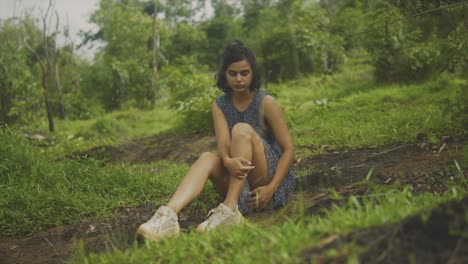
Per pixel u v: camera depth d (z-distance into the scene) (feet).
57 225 13.91
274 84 51.78
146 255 8.52
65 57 75.41
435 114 19.65
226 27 94.07
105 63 75.05
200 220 12.57
